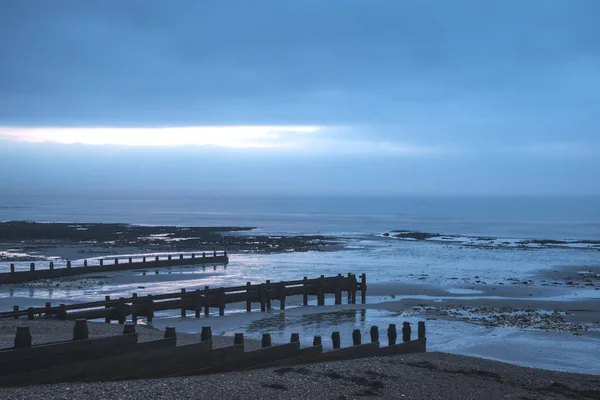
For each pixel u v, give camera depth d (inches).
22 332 530.3
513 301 1609.3
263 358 711.1
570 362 975.6
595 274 2235.5
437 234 4296.3
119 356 585.3
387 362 780.0
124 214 7519.7
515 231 4776.1
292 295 1617.9
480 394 648.4
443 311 1445.6
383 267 2404.0
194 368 642.8
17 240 3513.8
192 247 3161.9
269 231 4626.0
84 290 1716.3
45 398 487.2
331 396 587.5
